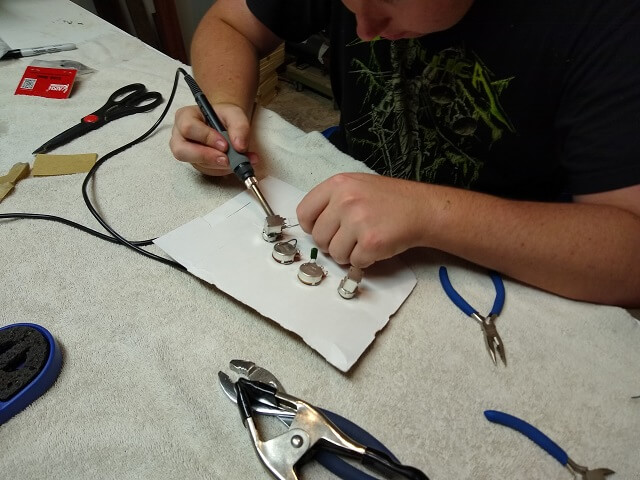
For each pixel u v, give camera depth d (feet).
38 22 3.34
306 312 1.49
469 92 2.38
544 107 2.20
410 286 1.65
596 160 1.71
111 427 1.21
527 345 1.51
